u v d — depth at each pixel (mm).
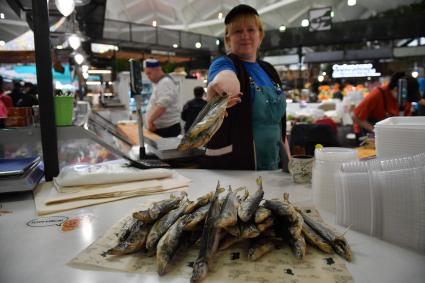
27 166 1445
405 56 9570
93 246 841
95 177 1389
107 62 11523
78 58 5242
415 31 9773
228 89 1228
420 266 714
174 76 8211
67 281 692
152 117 3928
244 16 1775
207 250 706
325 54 10125
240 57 1874
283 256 759
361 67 8172
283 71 11805
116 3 14188
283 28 11156
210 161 1828
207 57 13914
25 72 6391
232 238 790
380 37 10273
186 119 4914
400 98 3352
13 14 2674
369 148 2719
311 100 8469
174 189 1383
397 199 808
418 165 784
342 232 896
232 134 1785
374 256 760
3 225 1023
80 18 4254
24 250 845
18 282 692
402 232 800
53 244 879
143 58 12625
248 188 1373
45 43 1530
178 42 12859
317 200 1100
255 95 1802
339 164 1045
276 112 1870
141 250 805
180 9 15344
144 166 1671
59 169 1648
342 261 734
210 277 682
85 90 9570
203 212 782
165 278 694
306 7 12906
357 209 899
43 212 1117
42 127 1567
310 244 799
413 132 1034
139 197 1291
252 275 685
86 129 1693
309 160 1404
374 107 3322
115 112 7930
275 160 1912
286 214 771
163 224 810
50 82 1560
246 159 1802
